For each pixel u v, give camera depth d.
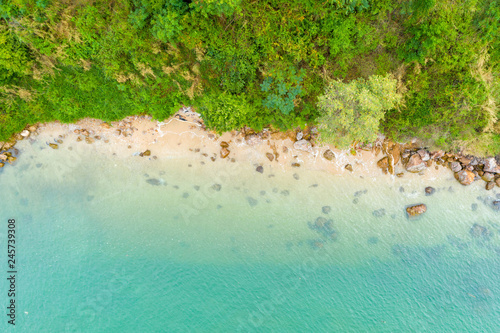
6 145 12.78
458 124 11.87
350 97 9.85
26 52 10.79
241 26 10.20
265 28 9.90
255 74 11.56
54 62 11.41
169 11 9.40
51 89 12.05
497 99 10.90
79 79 11.77
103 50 10.77
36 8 9.71
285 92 11.20
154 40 10.56
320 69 11.28
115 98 12.45
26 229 12.80
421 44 10.01
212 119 12.02
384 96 10.24
